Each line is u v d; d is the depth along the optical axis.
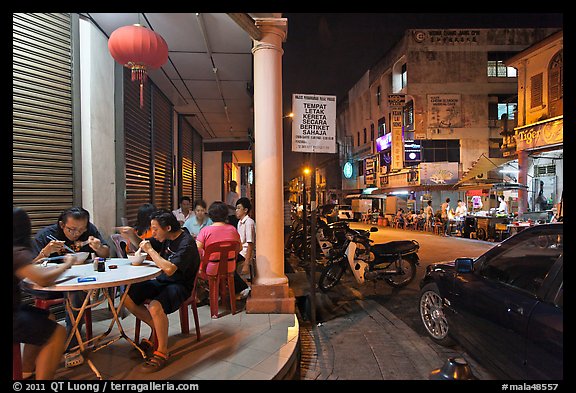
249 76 7.49
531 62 16.11
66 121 4.77
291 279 7.70
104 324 4.30
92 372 3.11
